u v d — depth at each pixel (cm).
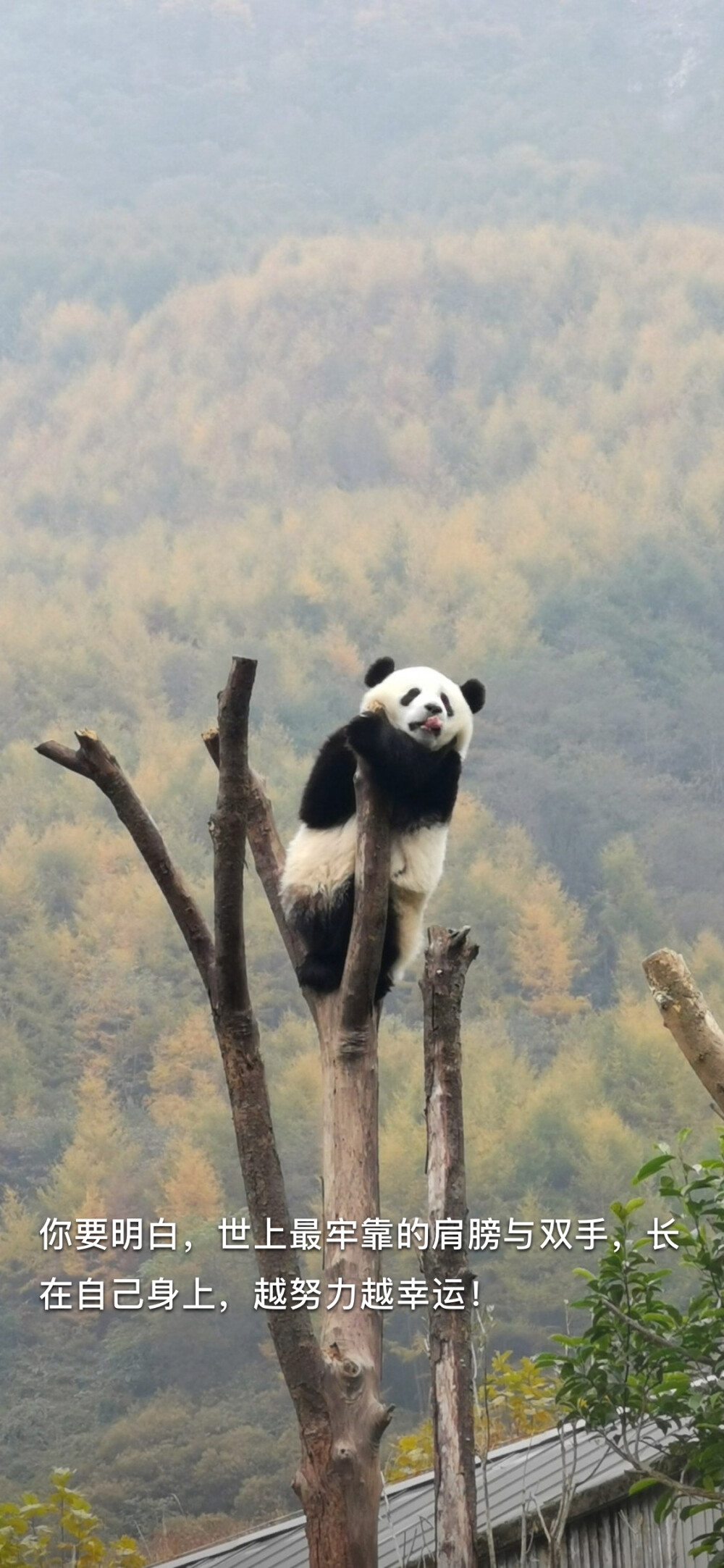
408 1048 6588
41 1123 6806
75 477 13975
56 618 10569
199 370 15188
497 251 15950
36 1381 4912
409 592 11100
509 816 9125
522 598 10919
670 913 8438
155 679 10212
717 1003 7362
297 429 14162
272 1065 6606
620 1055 6981
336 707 9981
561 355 14438
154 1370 4938
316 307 15475
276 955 7212
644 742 9800
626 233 17262
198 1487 4134
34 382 15562
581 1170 6134
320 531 12119
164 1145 6556
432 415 14250
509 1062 7038
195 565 11606
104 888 8150
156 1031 7419
